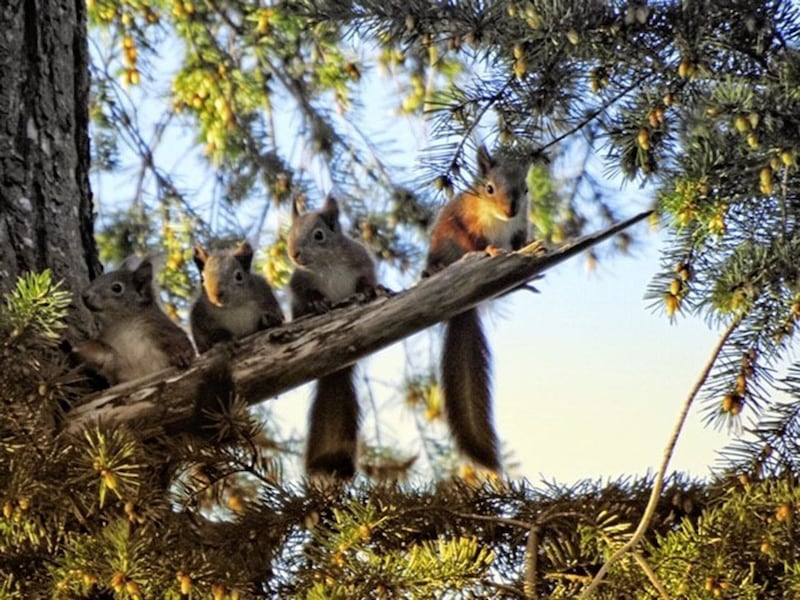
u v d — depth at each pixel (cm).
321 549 411
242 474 518
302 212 685
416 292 498
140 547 394
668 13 436
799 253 412
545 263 492
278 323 604
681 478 458
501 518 447
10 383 431
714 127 439
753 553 412
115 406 479
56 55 575
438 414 759
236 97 778
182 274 750
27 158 560
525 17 440
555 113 487
